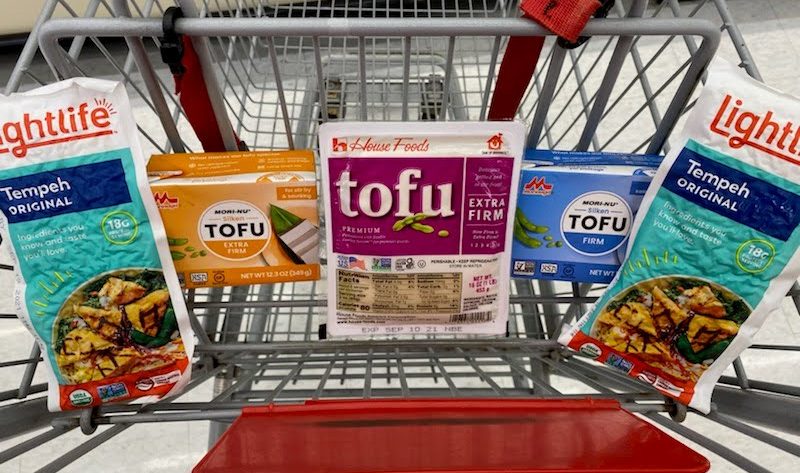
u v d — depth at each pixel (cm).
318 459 45
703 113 58
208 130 69
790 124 55
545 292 124
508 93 69
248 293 121
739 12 209
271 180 64
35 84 194
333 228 66
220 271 69
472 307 71
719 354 64
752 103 56
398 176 62
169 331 65
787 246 58
